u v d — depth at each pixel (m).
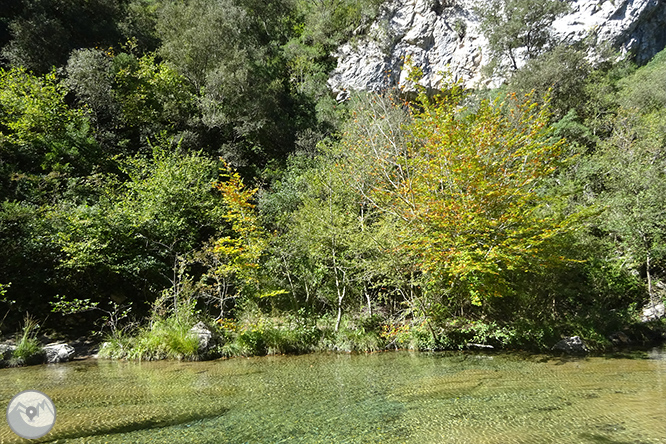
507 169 9.85
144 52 24.73
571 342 9.95
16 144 14.71
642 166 15.05
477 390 6.04
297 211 13.55
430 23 32.25
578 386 6.26
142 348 8.70
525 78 24.97
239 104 22.67
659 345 10.98
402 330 9.81
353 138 15.00
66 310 9.57
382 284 10.43
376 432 4.26
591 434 4.12
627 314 12.12
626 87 26.61
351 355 9.16
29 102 15.70
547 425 4.43
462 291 10.02
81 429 4.27
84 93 18.48
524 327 10.17
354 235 10.45
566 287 11.52
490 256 8.49
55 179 13.09
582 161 17.70
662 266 14.69
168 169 13.62
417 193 9.63
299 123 25.39
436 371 7.42
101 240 10.91
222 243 10.61
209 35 23.67
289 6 36.03
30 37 19.28
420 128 10.05
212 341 9.11
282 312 10.55
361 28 32.34
